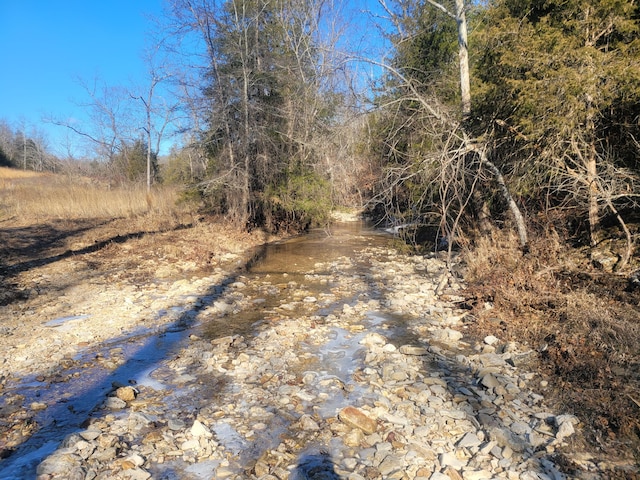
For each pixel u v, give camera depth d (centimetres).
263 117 1942
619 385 514
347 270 1310
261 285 1134
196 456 427
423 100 1066
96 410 512
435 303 940
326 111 1862
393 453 430
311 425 477
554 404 512
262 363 645
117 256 1352
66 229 1702
